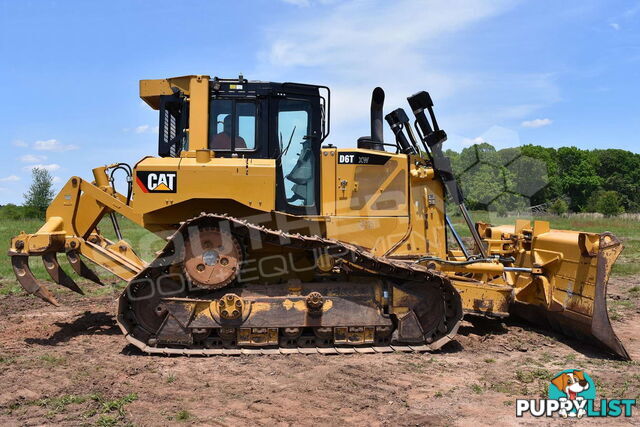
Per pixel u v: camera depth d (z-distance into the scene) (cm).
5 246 1853
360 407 490
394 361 627
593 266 667
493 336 749
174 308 642
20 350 653
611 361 638
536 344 715
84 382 541
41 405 485
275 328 654
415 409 487
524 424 459
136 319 652
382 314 669
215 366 599
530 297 787
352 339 666
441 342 662
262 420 459
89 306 941
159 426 445
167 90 759
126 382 545
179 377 562
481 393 530
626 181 6075
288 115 709
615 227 3033
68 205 727
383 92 813
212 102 700
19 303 959
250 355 638
